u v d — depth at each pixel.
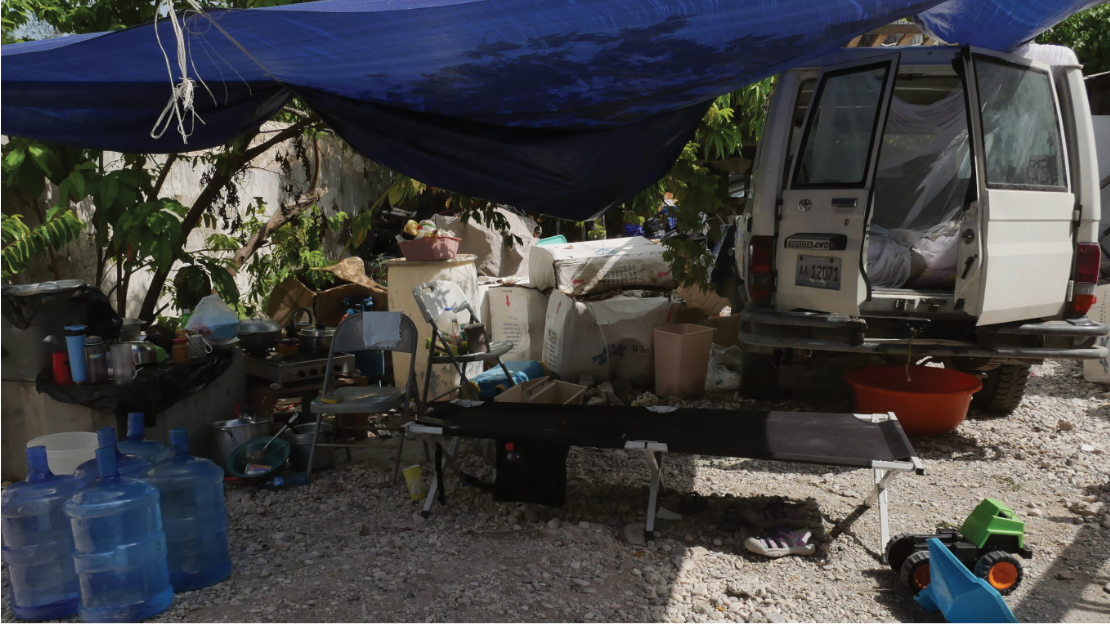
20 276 5.18
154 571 3.00
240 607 3.04
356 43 2.66
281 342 5.23
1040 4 4.04
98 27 5.10
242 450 4.52
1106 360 6.12
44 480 3.08
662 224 8.35
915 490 4.20
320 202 9.09
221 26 2.41
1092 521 3.77
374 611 2.98
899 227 5.69
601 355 6.13
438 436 3.91
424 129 3.64
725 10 2.70
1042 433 5.07
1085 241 4.78
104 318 4.52
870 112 4.63
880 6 2.89
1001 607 2.76
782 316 4.74
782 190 4.90
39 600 3.04
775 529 3.65
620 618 2.93
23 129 3.34
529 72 3.08
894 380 5.26
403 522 3.89
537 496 3.79
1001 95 4.59
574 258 6.46
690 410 4.05
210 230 7.22
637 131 3.99
